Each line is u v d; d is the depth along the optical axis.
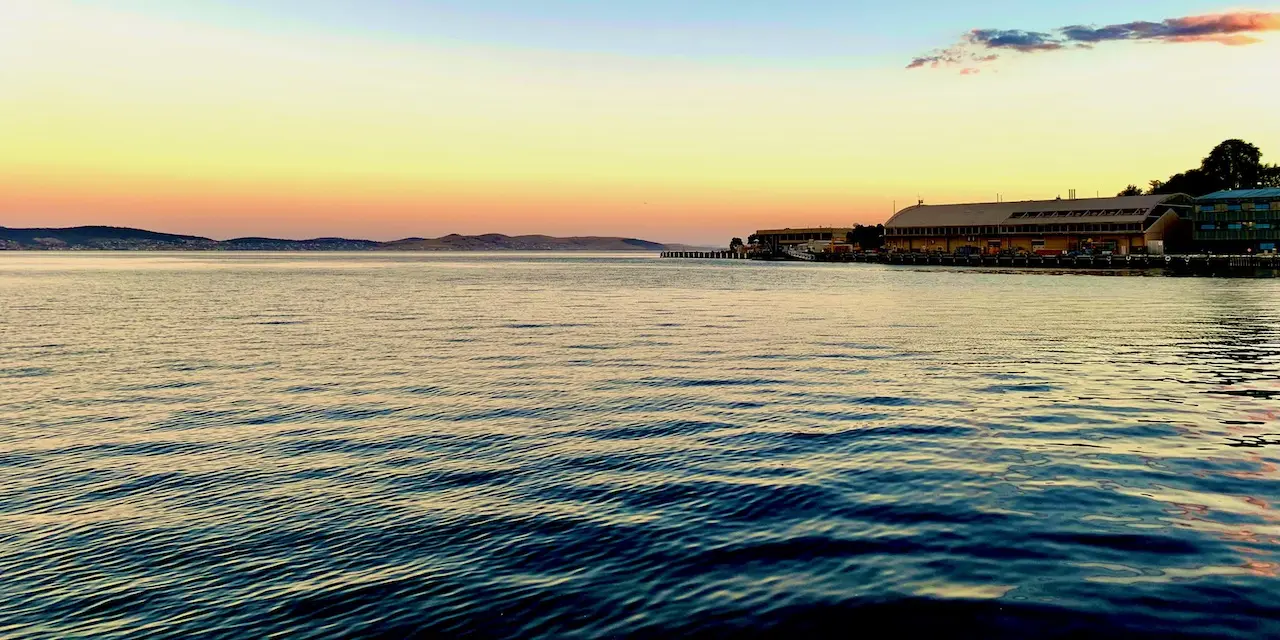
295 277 148.62
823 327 53.47
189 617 12.42
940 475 18.53
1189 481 17.89
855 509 16.30
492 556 14.34
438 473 19.48
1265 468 18.94
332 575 13.73
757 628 11.48
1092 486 17.56
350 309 71.94
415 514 16.58
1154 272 128.12
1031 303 73.69
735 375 33.47
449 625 11.90
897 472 18.83
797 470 19.16
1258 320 56.12
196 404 28.45
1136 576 12.77
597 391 30.14
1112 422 24.02
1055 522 15.30
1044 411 25.67
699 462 20.05
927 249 196.00
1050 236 168.38
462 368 36.22
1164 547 13.95
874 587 12.64
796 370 34.69
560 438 22.86
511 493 17.83
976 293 90.25
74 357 40.66
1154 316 59.56
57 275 154.12
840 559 13.78
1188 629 11.03
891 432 22.88
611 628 11.63
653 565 13.77
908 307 70.44
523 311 69.19
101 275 155.12
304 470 19.91
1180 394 28.58
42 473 19.94
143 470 20.06
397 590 13.09
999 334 48.38
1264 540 14.25
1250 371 33.84
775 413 25.81
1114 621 11.30
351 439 23.03
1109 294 85.62
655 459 20.41
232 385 32.22
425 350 42.59
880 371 34.22
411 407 27.59
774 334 49.34
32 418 26.23
